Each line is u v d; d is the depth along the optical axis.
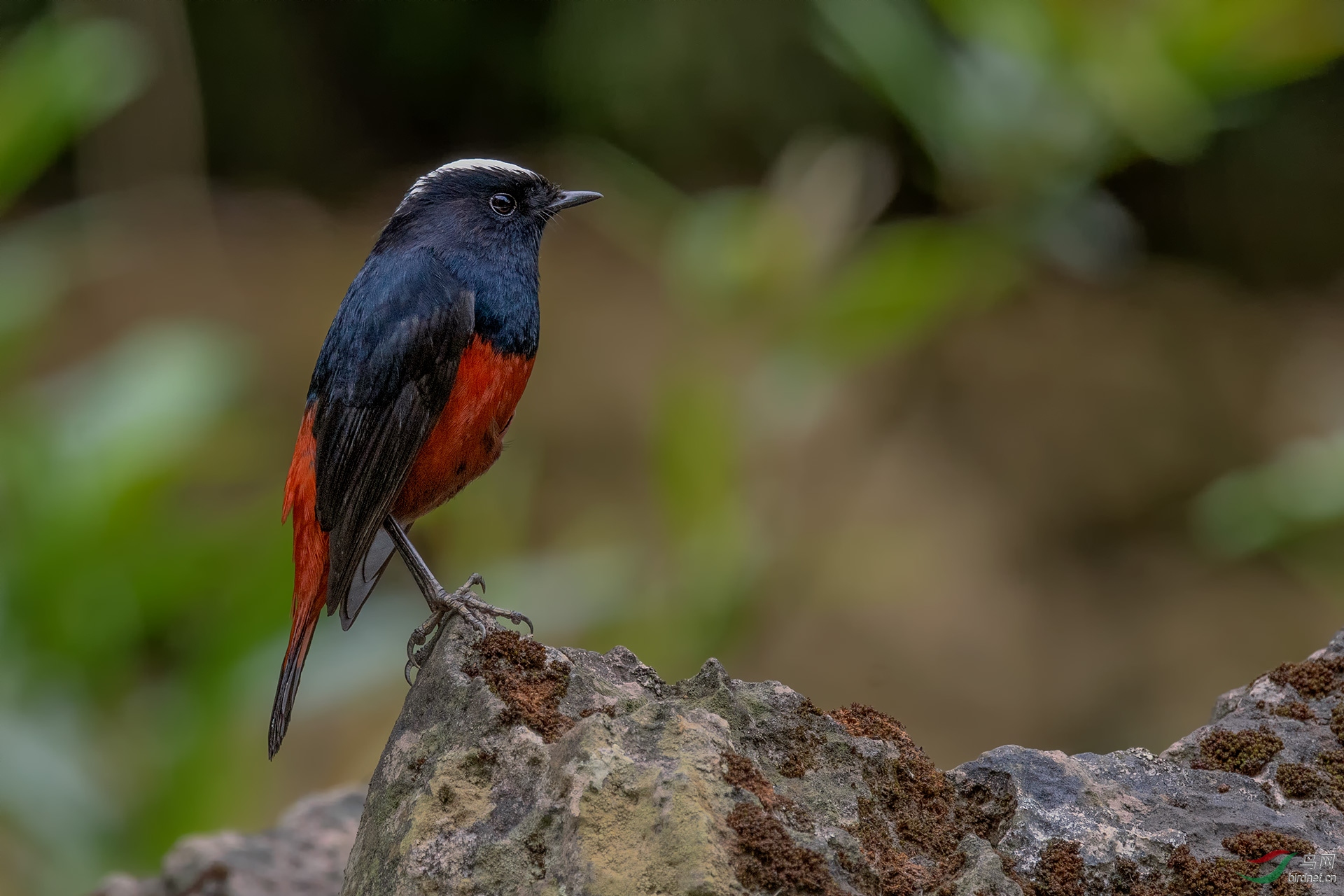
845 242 12.32
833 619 19.81
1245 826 4.86
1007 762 4.99
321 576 6.84
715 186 25.48
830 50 11.70
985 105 10.94
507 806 4.55
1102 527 22.59
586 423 21.91
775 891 4.12
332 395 6.90
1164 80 10.58
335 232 26.69
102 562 10.34
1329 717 5.49
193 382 10.76
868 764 4.82
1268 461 23.20
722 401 11.34
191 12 26.28
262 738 10.86
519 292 7.17
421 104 28.72
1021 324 25.64
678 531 11.23
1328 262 27.39
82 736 10.33
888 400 23.12
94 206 23.75
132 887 7.68
